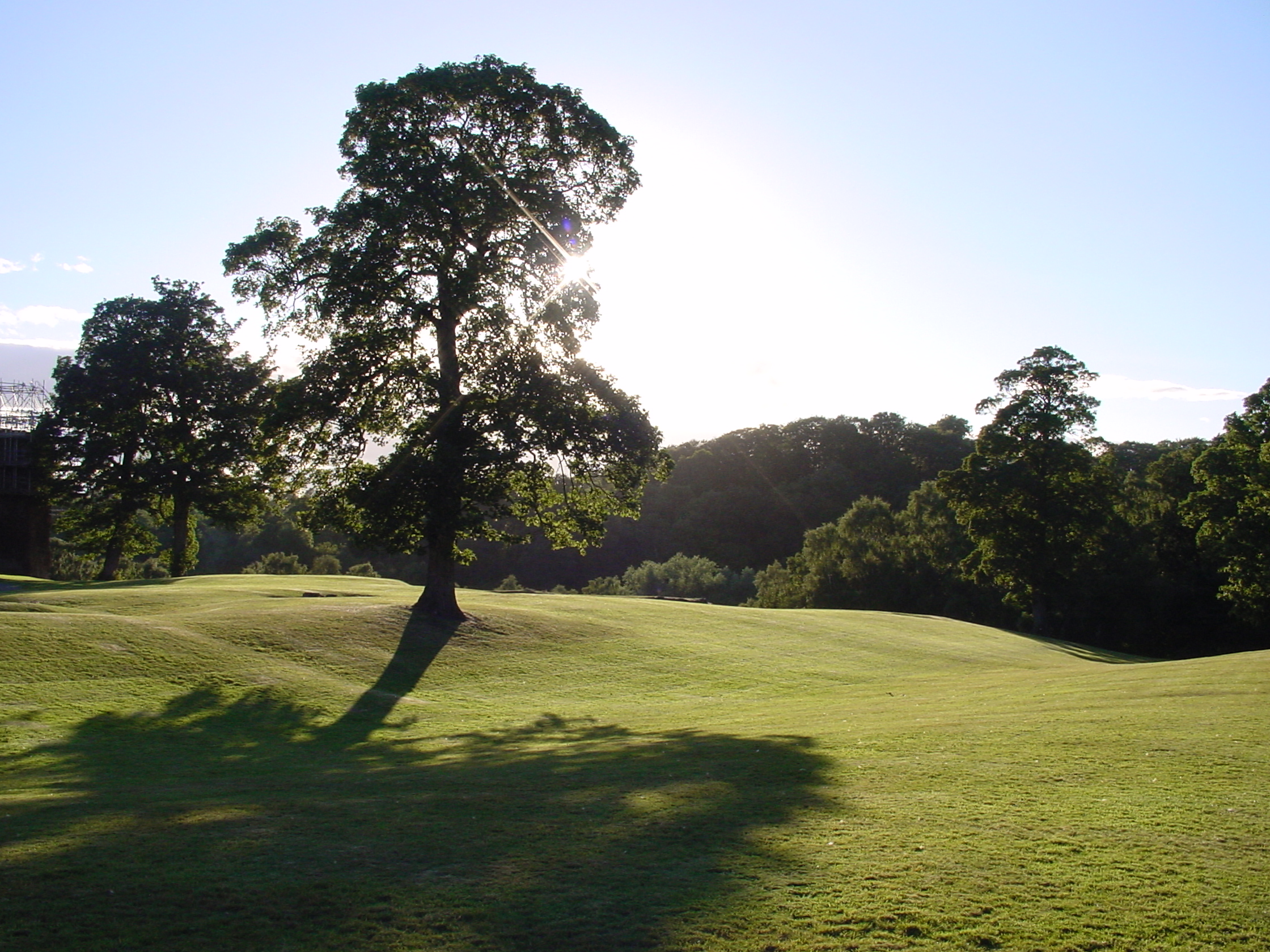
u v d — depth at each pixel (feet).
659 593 276.82
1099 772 36.24
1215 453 163.22
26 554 174.09
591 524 96.99
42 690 61.46
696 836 28.48
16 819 31.91
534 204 88.79
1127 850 27.12
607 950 20.61
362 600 108.37
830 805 32.12
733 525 337.31
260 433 93.04
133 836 28.99
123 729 56.49
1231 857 26.50
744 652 104.99
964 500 180.14
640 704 76.59
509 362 89.20
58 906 22.68
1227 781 34.32
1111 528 178.40
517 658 88.53
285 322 92.32
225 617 87.15
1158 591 194.29
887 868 25.61
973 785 34.73
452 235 89.86
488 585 331.77
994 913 22.71
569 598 137.69
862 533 235.20
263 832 29.45
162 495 166.91
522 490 99.09
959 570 215.51
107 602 96.27
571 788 36.42
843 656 110.52
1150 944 21.20
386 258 87.15
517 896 23.48
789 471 355.15
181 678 68.18
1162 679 67.56
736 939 21.18
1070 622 206.80
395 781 40.45
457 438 86.63
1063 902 23.41
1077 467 171.94
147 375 162.09
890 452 347.97
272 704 65.82
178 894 23.59
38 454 167.02
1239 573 157.89
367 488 83.82
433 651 86.22
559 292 90.12
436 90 86.28
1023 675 87.40
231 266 88.63
